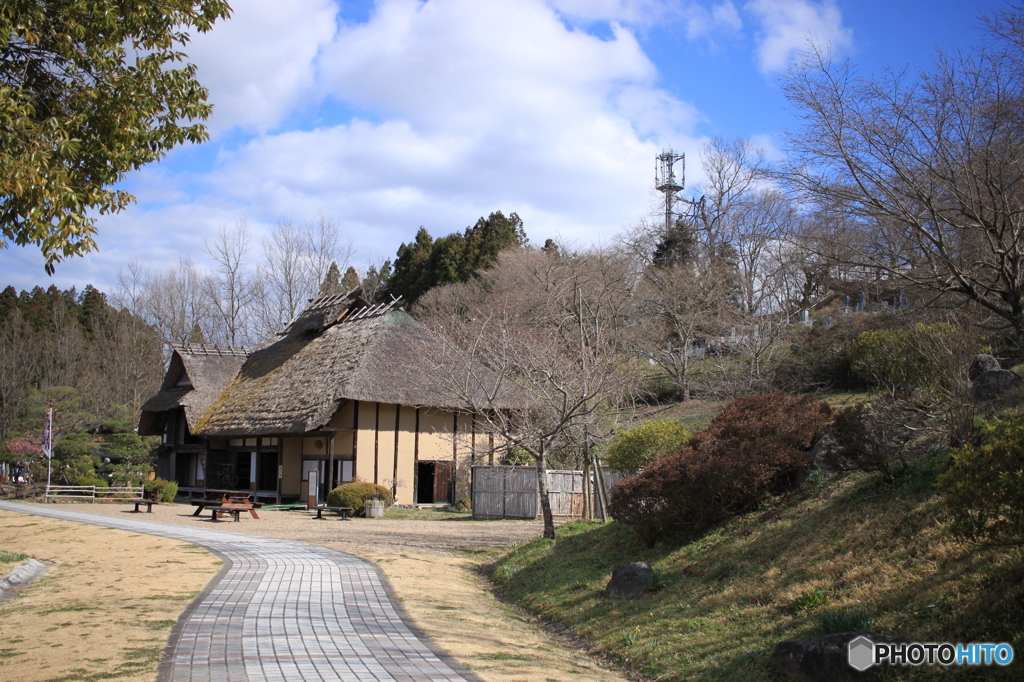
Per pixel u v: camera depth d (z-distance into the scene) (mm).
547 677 7078
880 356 15602
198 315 54969
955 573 7078
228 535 17922
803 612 7609
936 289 13320
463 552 16375
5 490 35094
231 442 33719
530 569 13445
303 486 30375
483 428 24531
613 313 29984
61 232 9211
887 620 6844
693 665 7480
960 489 6359
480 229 53156
